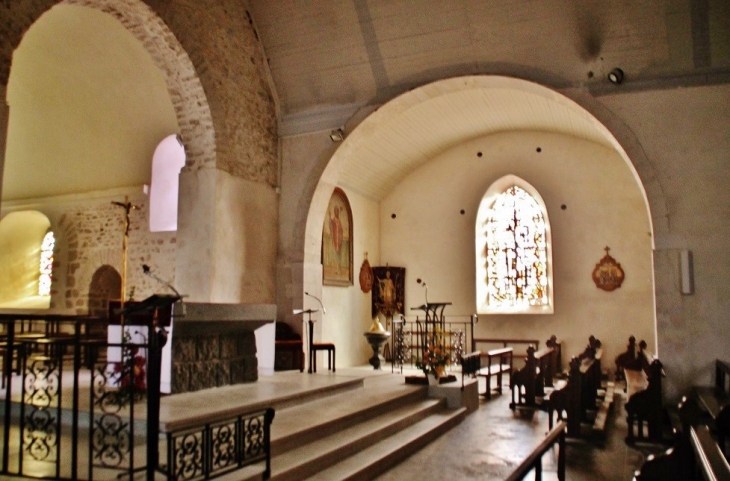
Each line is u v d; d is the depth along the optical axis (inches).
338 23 410.9
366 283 591.2
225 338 307.7
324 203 460.1
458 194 597.0
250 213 418.3
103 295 511.2
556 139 563.8
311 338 396.8
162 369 270.4
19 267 568.7
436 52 406.0
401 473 228.2
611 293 531.5
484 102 499.8
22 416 177.3
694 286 338.6
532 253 569.6
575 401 310.8
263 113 442.6
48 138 496.1
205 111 383.9
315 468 208.4
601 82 370.3
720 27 338.3
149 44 369.1
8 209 553.3
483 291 580.4
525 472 153.9
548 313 549.6
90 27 395.9
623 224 534.0
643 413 300.2
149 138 469.1
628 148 358.6
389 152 549.3
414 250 608.4
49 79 448.1
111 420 211.8
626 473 243.1
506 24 380.5
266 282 433.1
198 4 376.5
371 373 434.9
